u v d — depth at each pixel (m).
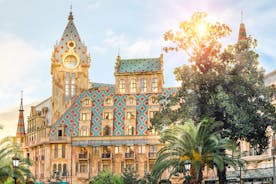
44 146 121.06
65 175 117.94
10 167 65.50
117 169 116.69
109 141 118.62
